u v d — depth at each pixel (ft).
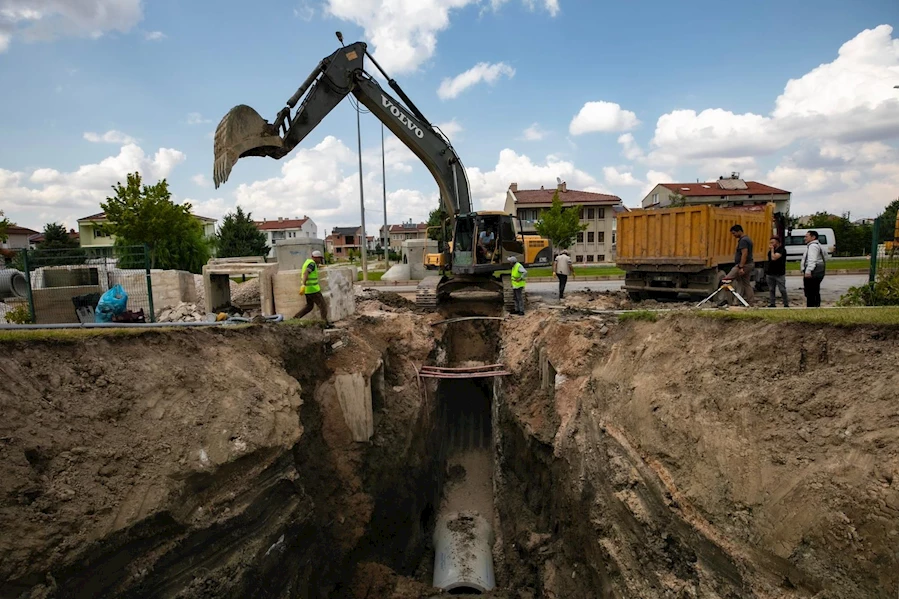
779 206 194.29
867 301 38.55
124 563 19.48
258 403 27.86
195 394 25.34
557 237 145.48
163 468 21.49
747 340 23.86
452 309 62.39
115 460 20.42
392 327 51.01
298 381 35.09
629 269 56.75
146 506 20.07
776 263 41.91
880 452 16.03
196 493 22.66
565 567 32.99
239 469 24.93
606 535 27.30
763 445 19.97
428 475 47.65
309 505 29.68
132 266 56.49
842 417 18.08
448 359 56.08
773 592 17.37
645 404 27.35
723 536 19.84
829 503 16.46
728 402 22.50
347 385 38.47
